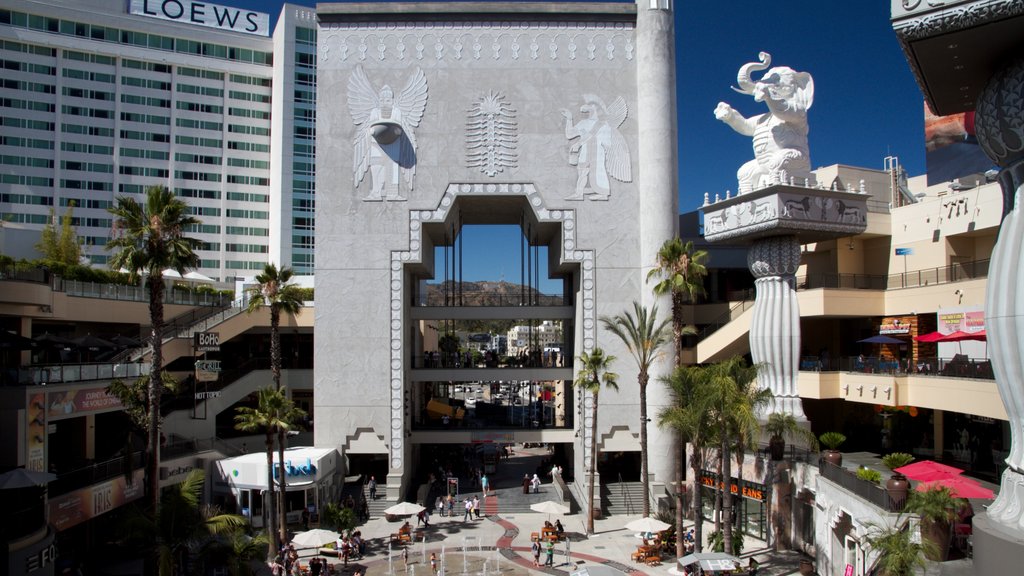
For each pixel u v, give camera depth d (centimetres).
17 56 8794
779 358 3319
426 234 4659
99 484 2988
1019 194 1431
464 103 4431
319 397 4312
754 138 3438
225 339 5097
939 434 3581
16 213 8688
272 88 9906
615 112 4456
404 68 4438
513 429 4588
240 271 9638
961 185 3862
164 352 4412
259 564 3102
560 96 4456
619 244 4409
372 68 4434
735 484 3547
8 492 2355
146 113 9350
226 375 4800
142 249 2717
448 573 3038
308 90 9644
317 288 4353
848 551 2564
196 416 4256
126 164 9212
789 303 3341
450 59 4450
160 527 2133
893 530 2005
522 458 5878
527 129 4438
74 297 4134
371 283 4359
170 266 2794
